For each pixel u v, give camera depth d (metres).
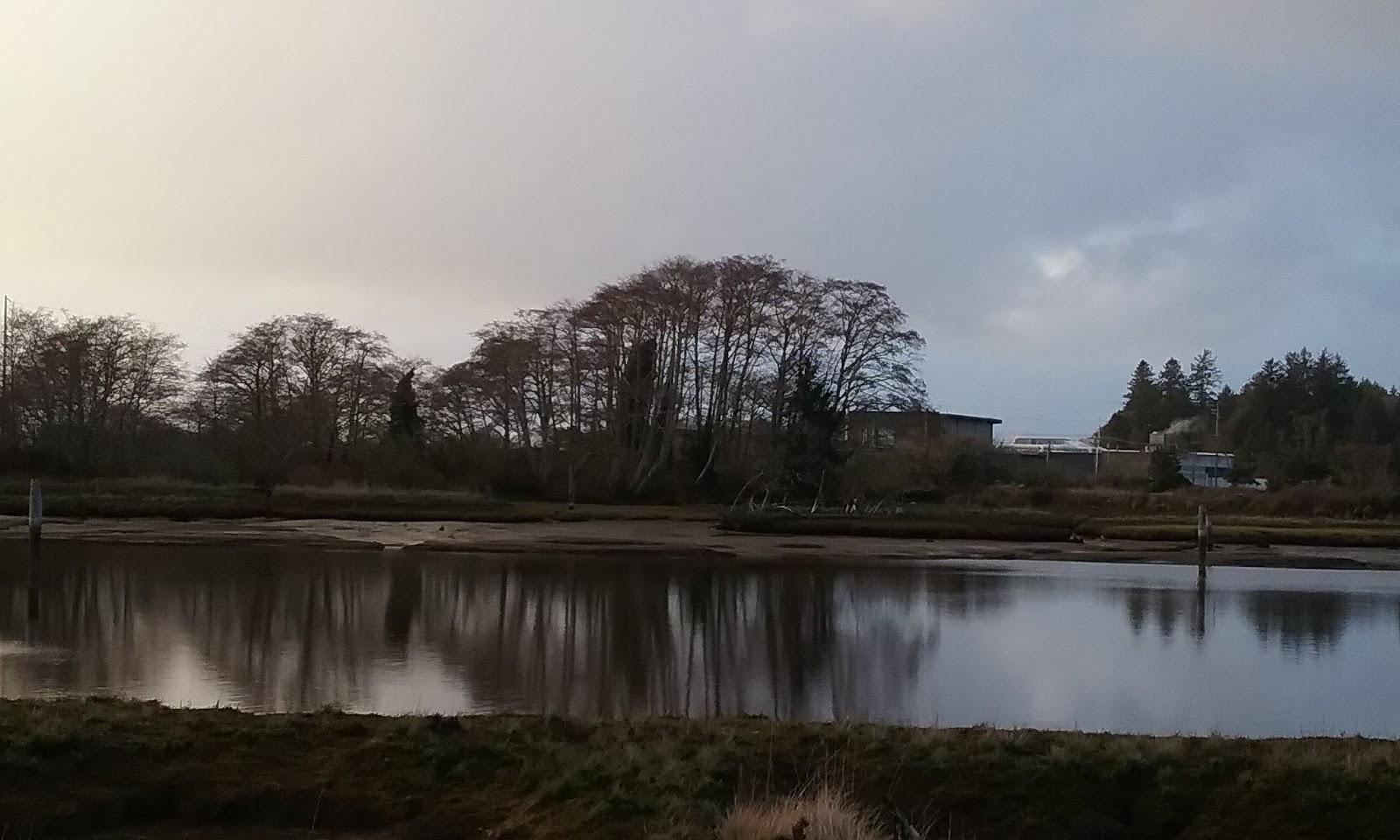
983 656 19.30
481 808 8.91
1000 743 10.31
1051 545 46.25
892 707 14.93
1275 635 22.30
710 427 74.00
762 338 72.31
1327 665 18.81
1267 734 13.48
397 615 22.73
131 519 48.44
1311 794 9.24
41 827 8.43
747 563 36.94
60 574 28.62
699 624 22.94
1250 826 9.06
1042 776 9.65
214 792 9.02
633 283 71.88
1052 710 14.91
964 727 11.98
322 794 9.03
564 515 57.06
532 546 40.41
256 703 13.97
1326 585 32.84
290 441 67.19
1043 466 91.00
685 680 16.81
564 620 22.98
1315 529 51.59
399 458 69.06
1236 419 117.56
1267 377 120.69
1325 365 117.00
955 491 69.25
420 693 15.05
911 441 72.69
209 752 9.50
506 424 73.31
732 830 8.12
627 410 73.25
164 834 8.62
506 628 21.59
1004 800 9.40
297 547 38.25
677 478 72.31
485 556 37.09
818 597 27.98
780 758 9.87
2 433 64.06
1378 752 10.34
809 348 71.50
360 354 75.75
